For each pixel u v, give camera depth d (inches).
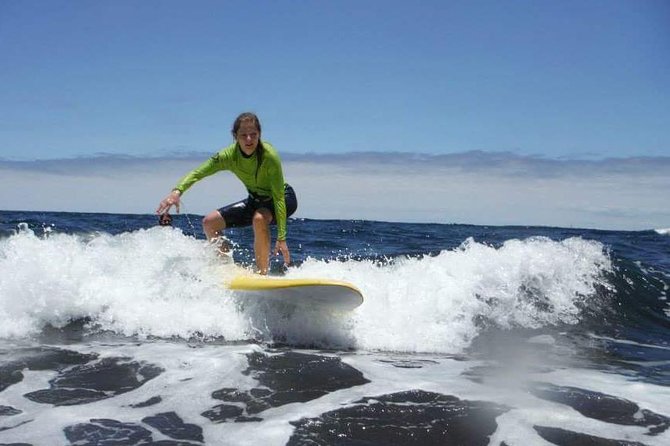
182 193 229.3
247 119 220.1
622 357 199.8
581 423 132.0
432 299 232.2
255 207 242.4
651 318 249.8
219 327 200.8
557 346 209.8
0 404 133.2
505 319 231.8
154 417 128.6
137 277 220.1
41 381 149.0
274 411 134.1
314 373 162.4
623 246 522.6
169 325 200.8
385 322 211.8
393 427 127.0
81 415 128.3
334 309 203.8
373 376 162.6
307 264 268.7
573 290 259.8
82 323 201.8
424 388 153.6
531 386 159.3
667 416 138.2
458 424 129.6
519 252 271.6
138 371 158.7
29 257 211.8
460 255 268.1
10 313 195.8
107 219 853.8
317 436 121.0
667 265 387.5
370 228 789.2
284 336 200.2
